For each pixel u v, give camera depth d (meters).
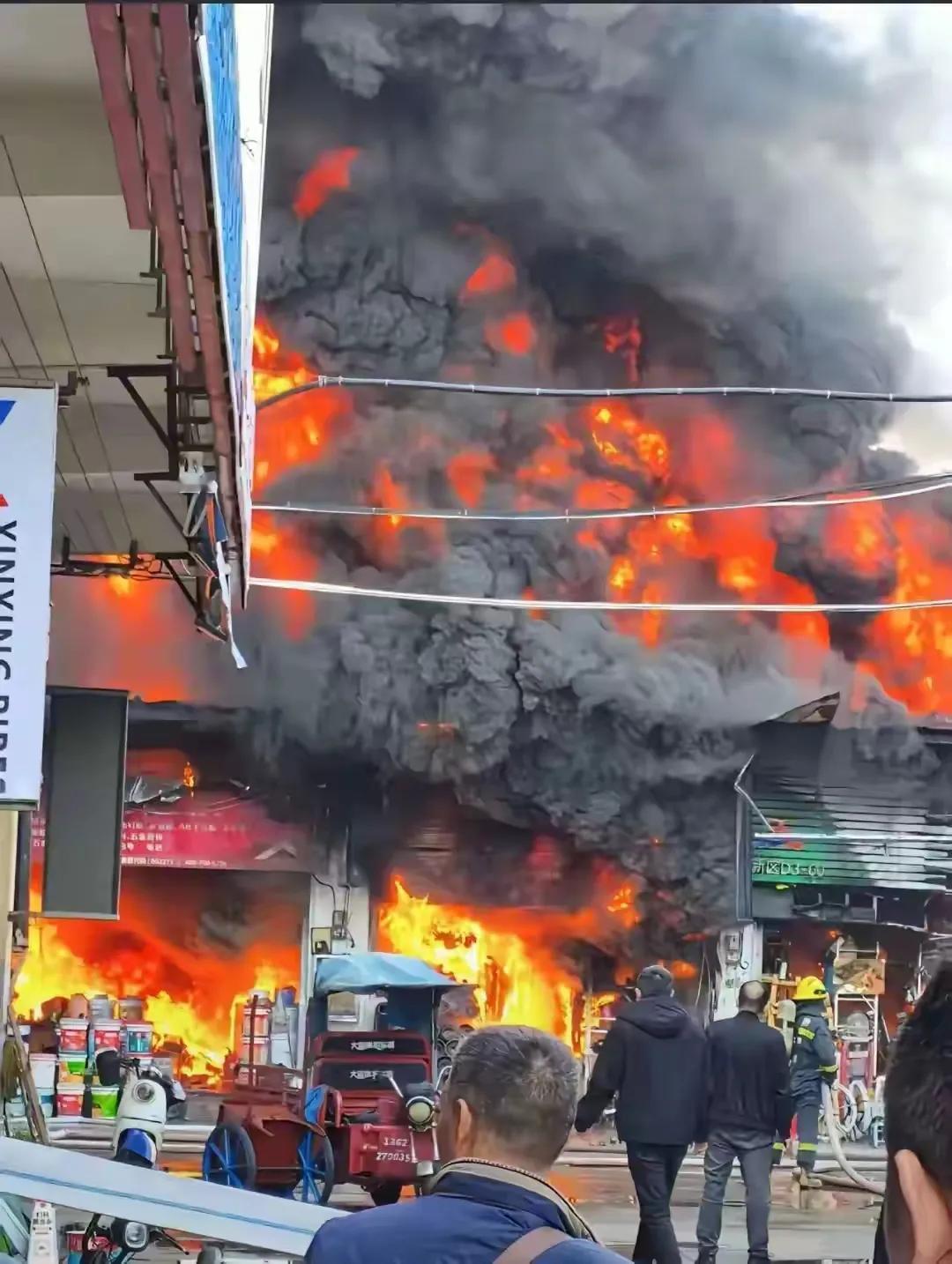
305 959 23.92
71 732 11.34
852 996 23.78
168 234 5.02
